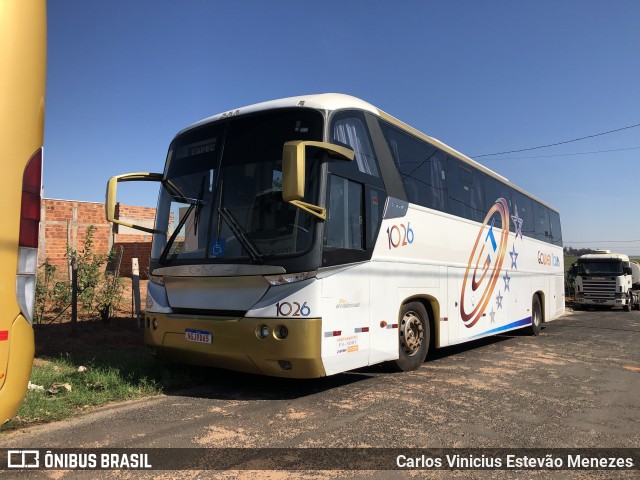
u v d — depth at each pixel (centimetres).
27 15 345
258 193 611
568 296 3509
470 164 1034
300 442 463
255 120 651
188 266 629
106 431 487
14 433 479
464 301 952
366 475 396
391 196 729
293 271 566
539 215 1459
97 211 2131
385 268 701
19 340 333
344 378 737
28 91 342
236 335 582
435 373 789
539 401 635
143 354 814
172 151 723
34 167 346
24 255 339
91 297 1026
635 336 1416
